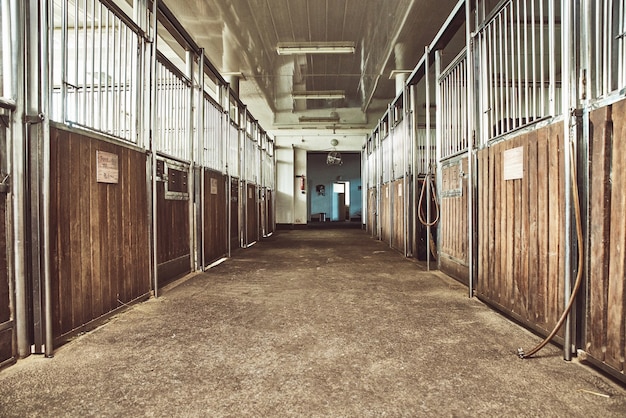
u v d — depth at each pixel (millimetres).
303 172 13562
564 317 1920
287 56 7664
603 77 1847
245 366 1868
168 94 4039
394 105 7074
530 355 1977
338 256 6074
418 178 5824
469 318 2668
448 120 4180
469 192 3361
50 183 2107
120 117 2994
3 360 1893
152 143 3365
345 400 1535
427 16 5703
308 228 14062
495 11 2881
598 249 1832
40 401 1545
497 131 2932
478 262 3238
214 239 5406
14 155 1986
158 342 2211
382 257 5934
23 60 2000
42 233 2029
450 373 1784
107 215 2695
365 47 7133
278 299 3229
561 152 2096
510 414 1436
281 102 11414
